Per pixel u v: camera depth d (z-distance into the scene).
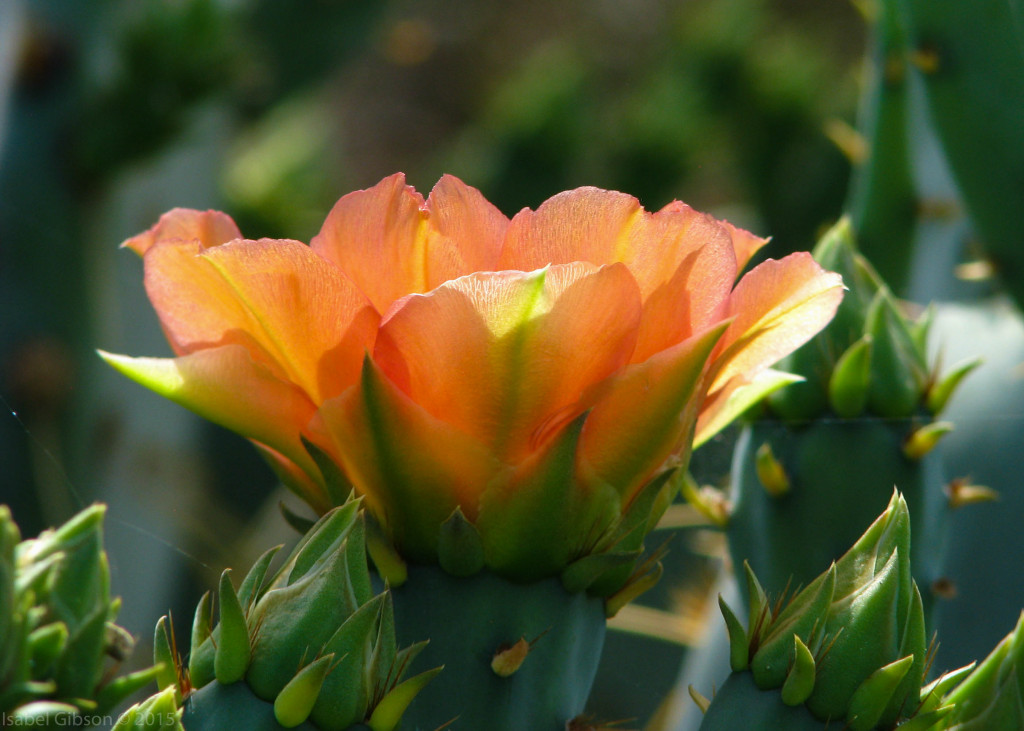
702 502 0.49
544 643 0.42
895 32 0.62
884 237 0.65
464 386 0.41
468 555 0.42
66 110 0.89
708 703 0.44
